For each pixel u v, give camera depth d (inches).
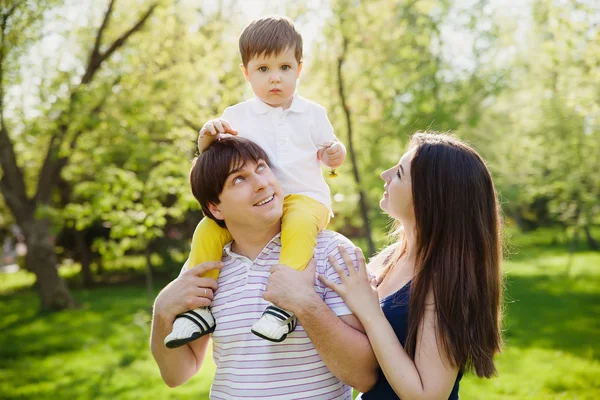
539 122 599.8
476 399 222.8
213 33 483.5
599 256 741.9
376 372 77.0
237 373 75.1
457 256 76.4
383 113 462.0
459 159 79.6
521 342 313.3
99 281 737.6
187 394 238.2
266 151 85.8
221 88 446.0
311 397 73.5
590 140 557.6
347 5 430.3
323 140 89.9
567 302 433.4
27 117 370.6
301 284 72.7
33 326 422.9
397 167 87.2
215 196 77.2
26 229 490.6
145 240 476.7
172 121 387.5
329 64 458.6
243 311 76.2
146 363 298.0
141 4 447.8
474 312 75.5
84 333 385.7
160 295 79.2
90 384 260.7
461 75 509.4
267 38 86.8
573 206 601.3
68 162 476.7
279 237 79.6
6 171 483.8
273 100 87.7
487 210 80.0
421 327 74.7
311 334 71.4
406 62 461.7
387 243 102.9
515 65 570.6
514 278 579.8
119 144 369.1
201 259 81.9
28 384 265.4
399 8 454.6
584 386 234.2
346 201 472.7
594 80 350.3
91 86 396.8
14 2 315.9
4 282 835.4
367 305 74.5
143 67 433.4
